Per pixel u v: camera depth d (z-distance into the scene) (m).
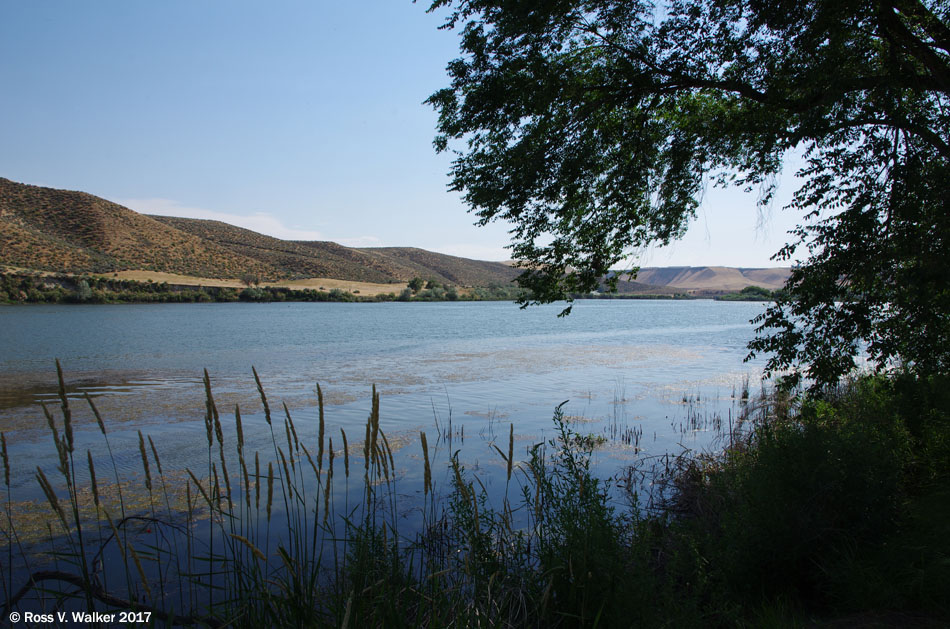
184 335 40.00
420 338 39.47
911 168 6.33
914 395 6.25
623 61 7.95
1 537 6.16
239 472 8.59
